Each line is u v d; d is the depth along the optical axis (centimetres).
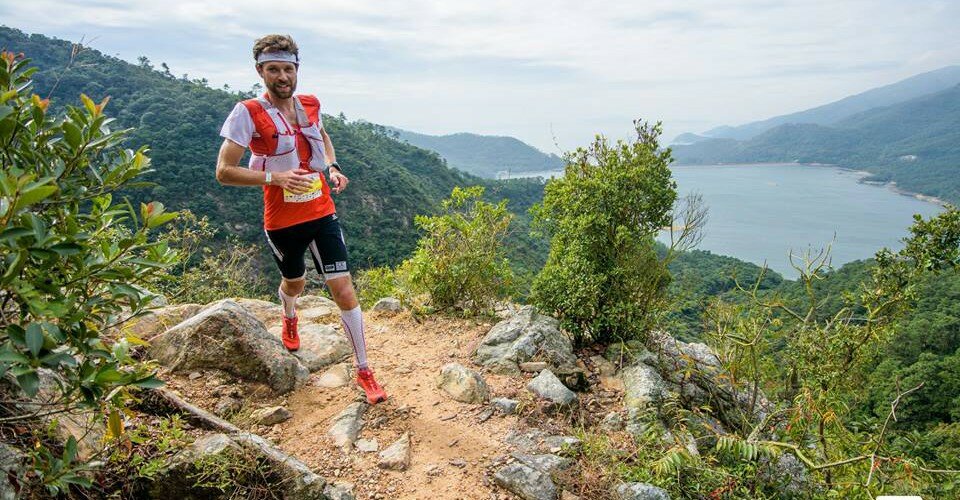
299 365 383
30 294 152
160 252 209
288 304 396
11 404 212
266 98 320
